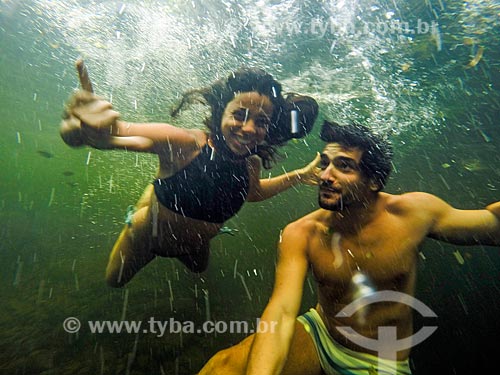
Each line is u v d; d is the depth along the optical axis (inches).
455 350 69.1
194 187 39.5
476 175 126.8
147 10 79.8
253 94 37.8
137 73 89.7
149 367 50.1
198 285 84.0
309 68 83.8
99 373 47.6
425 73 85.4
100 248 109.5
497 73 82.7
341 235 31.9
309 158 120.9
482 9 72.1
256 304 77.6
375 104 93.5
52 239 115.5
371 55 81.4
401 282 31.3
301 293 29.7
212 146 39.4
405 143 116.4
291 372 31.5
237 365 30.7
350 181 29.5
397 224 30.9
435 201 31.6
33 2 83.8
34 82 121.8
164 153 36.9
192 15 78.4
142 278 83.4
